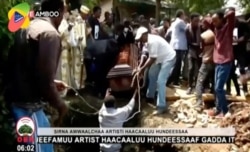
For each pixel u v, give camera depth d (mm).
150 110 6609
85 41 6504
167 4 21000
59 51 2789
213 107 6598
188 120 6176
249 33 7039
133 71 6594
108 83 6668
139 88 6527
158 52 6195
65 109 2891
